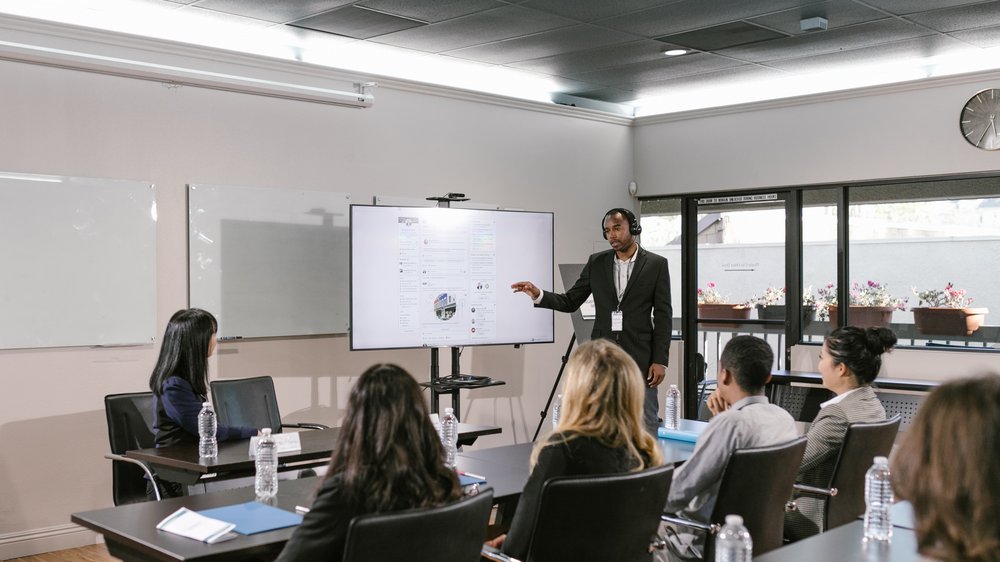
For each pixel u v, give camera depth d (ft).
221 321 19.66
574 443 8.91
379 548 6.86
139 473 14.71
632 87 25.72
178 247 19.07
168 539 8.46
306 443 14.03
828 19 18.83
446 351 23.91
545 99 26.22
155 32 18.70
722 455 10.43
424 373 23.66
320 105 21.27
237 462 12.37
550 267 23.29
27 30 16.81
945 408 4.13
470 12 18.24
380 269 20.92
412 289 21.33
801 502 12.15
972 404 4.06
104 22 18.07
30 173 17.12
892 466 4.41
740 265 26.78
